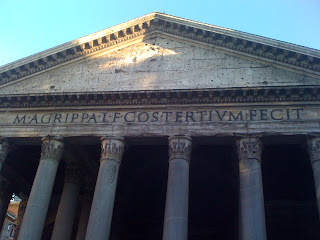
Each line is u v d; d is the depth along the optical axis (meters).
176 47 19.88
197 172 23.70
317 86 16.48
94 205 16.14
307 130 16.34
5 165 22.81
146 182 24.80
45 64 20.42
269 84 17.75
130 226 24.89
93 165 21.88
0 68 20.12
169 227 15.06
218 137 17.02
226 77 18.38
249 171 15.85
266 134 16.58
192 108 17.77
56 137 18.14
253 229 14.56
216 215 23.84
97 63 20.20
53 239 18.42
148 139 17.72
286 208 22.86
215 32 19.09
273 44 18.02
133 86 19.02
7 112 19.39
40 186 17.05
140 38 20.56
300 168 22.23
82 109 18.75
